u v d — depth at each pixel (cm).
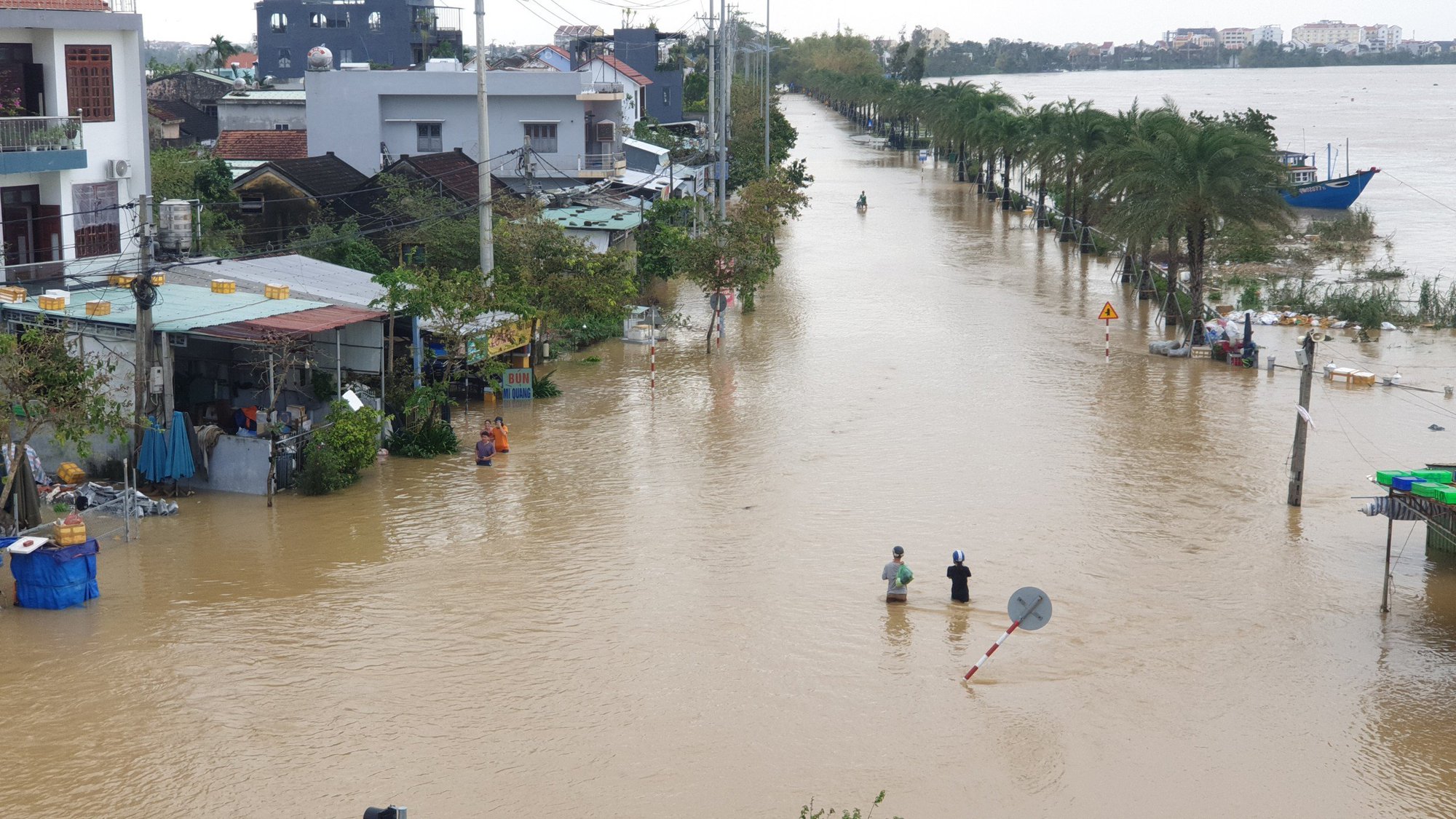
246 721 1612
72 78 3281
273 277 3256
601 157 6144
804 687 1758
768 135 8706
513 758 1537
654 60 11369
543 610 2011
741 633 1939
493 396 3469
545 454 2970
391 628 1922
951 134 10331
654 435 3152
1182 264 6241
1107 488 2745
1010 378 3859
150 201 3091
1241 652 1909
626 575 2177
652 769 1520
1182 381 3850
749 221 5581
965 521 2508
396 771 1498
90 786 1447
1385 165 11912
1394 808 1475
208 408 2866
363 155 5962
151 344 2530
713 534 2405
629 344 4350
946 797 1476
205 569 2161
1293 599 2127
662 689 1738
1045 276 6041
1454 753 1609
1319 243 7025
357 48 10919
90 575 2008
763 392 3634
